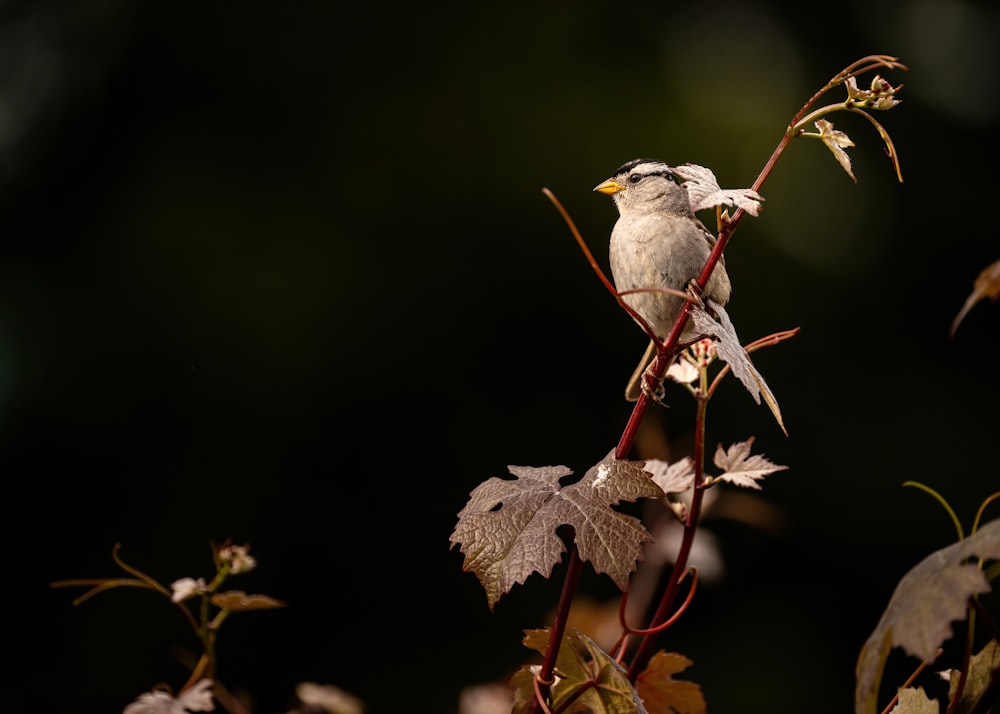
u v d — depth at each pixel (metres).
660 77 13.63
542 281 13.07
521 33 13.66
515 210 13.10
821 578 12.78
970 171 14.13
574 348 13.04
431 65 13.55
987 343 13.54
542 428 12.95
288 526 12.50
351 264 12.91
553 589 12.24
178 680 11.84
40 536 12.33
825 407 13.20
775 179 13.51
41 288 12.85
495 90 13.39
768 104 13.81
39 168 13.22
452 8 13.70
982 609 2.39
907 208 13.88
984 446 13.26
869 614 12.77
